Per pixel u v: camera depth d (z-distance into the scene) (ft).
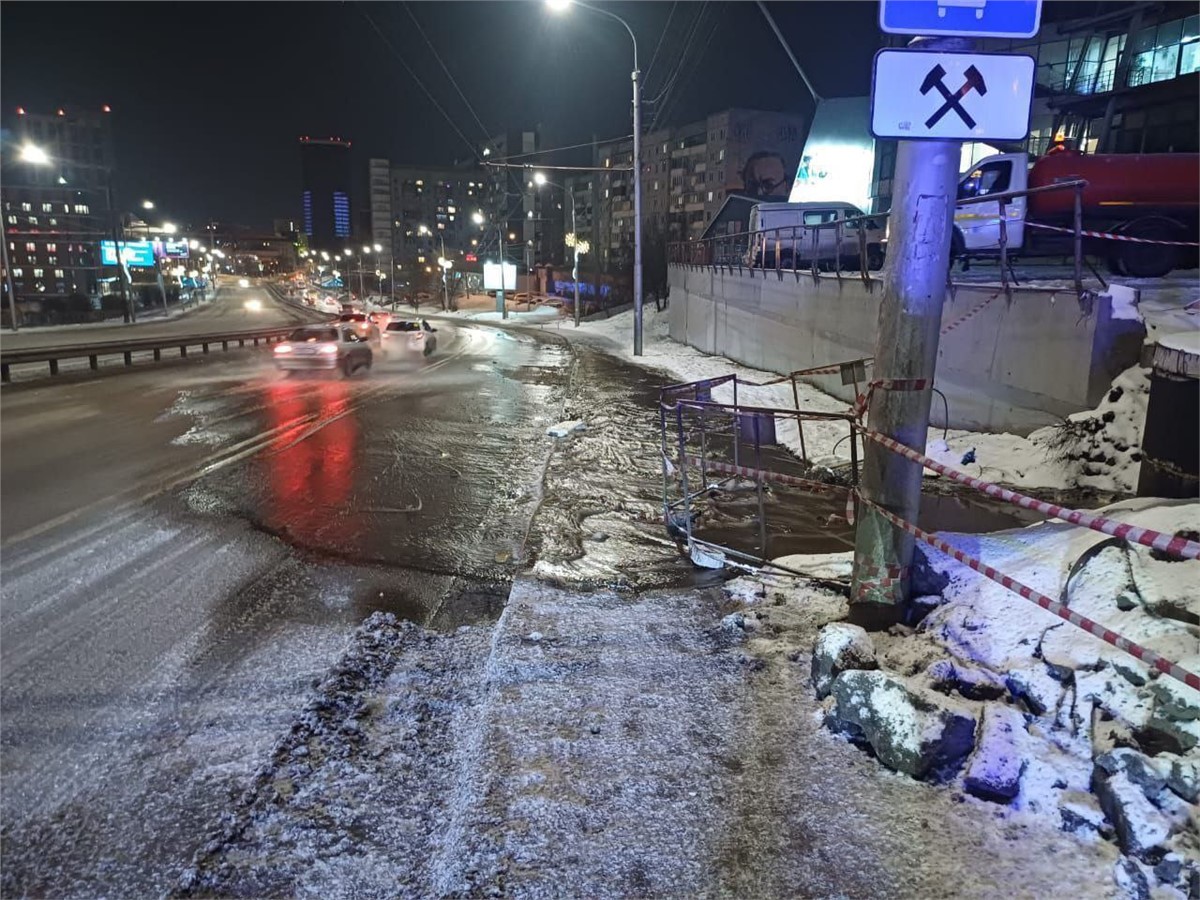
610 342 125.59
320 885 9.15
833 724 11.02
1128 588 11.66
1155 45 80.59
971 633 12.25
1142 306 30.14
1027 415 31.24
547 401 55.26
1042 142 91.45
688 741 11.07
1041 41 91.86
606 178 310.86
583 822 9.44
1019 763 9.38
